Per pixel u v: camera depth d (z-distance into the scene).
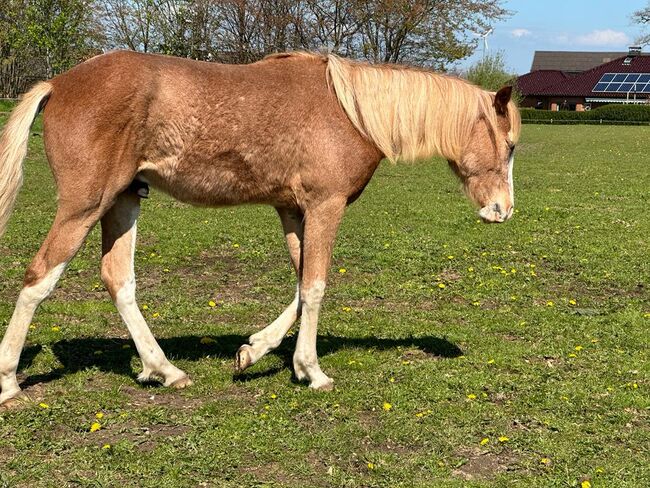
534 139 36.03
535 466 4.15
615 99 75.75
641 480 4.01
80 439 4.26
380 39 41.81
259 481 3.86
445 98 5.21
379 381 5.36
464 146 5.35
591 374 5.67
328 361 5.76
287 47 39.75
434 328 6.78
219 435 4.33
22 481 3.77
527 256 9.88
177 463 3.98
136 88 4.46
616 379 5.58
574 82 78.88
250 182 4.88
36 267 4.52
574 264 9.48
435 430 4.55
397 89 5.09
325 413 4.74
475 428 4.60
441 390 5.18
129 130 4.48
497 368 5.78
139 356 5.59
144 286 8.00
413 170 21.30
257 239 10.55
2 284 7.78
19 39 37.97
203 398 4.96
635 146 31.27
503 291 8.16
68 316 6.77
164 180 4.77
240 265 9.10
